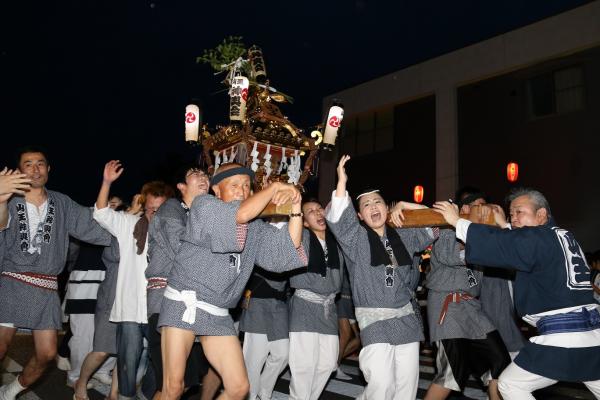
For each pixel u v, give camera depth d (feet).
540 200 11.19
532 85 57.06
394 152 68.08
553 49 54.65
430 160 64.75
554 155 54.75
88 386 18.30
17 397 16.67
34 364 13.97
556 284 10.02
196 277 10.09
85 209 15.11
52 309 13.87
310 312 14.74
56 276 14.23
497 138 59.00
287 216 11.09
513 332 15.74
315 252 14.71
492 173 58.95
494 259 10.50
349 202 12.46
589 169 52.26
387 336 12.09
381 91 69.31
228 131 18.49
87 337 18.42
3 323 13.25
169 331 10.10
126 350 13.78
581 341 9.80
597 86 52.34
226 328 10.30
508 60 57.88
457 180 61.21
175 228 12.73
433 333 13.73
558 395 19.56
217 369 10.39
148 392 12.53
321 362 14.93
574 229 52.54
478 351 13.61
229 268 10.21
